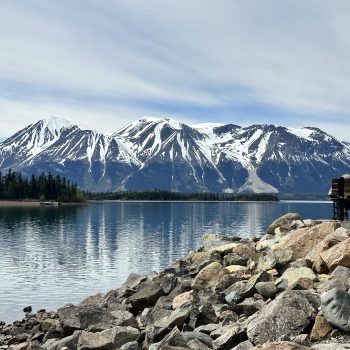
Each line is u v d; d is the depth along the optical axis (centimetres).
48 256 8175
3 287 5206
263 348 930
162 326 1539
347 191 3853
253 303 1603
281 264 2014
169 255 8525
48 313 3250
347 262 1747
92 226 15262
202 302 1805
